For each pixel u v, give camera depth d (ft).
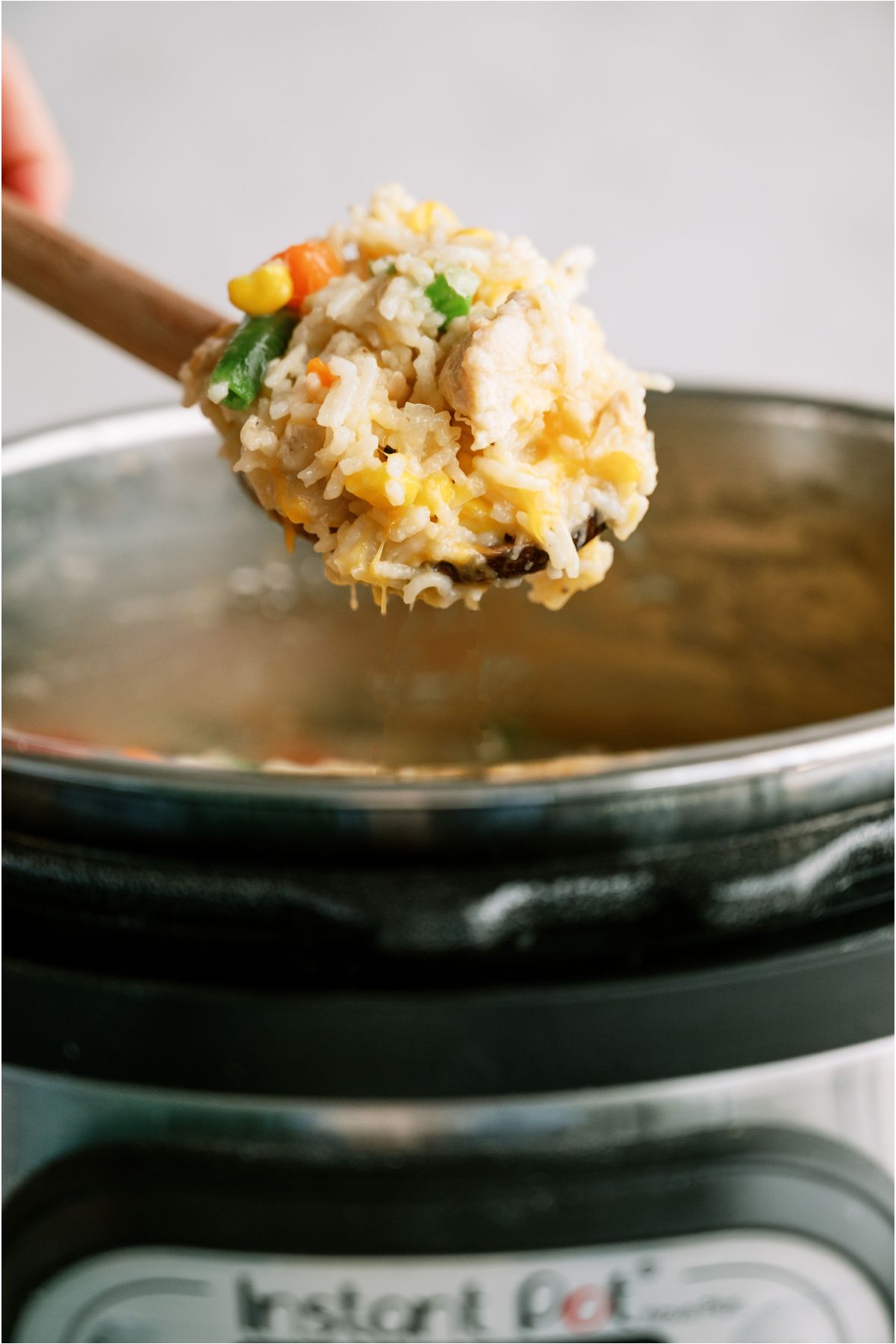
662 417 2.17
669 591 2.28
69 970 1.57
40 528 2.13
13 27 3.48
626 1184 1.56
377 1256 1.58
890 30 3.44
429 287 1.57
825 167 3.59
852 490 2.12
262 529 2.24
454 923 1.54
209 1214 1.57
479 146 3.61
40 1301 1.62
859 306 3.73
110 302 1.76
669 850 1.52
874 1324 1.64
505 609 2.30
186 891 1.55
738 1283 1.60
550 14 3.47
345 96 3.56
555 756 2.40
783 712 2.33
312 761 2.35
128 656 2.26
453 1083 1.54
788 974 1.57
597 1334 1.61
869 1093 1.58
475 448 1.52
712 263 3.72
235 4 3.47
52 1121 1.58
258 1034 1.55
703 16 3.46
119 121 3.59
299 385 1.56
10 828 1.55
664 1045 1.55
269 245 3.72
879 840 1.59
